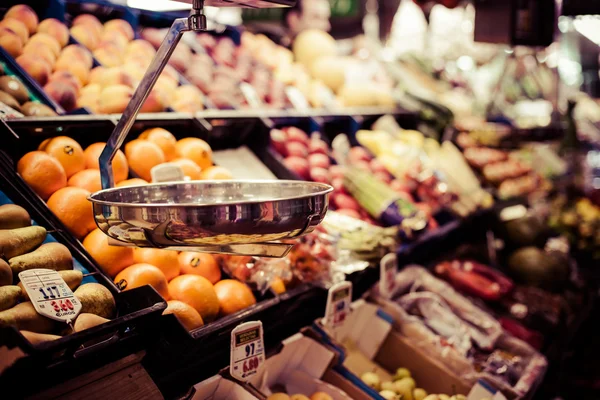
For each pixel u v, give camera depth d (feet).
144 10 10.22
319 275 7.46
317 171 10.46
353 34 17.88
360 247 8.57
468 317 9.91
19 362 3.90
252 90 10.98
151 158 7.02
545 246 14.98
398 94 15.29
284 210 4.29
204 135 8.28
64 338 4.13
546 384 11.03
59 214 5.75
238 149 9.61
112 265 5.70
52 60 7.97
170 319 5.11
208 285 6.09
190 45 10.72
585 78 28.71
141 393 4.66
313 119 11.55
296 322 7.38
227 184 5.50
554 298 12.51
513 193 15.89
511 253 14.17
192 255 6.41
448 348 8.62
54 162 5.91
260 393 5.82
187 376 5.79
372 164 12.12
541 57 18.74
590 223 16.79
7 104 6.58
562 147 19.17
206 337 5.54
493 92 17.93
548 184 18.37
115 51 9.01
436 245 11.99
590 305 13.74
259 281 6.68
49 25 8.26
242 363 5.81
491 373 8.89
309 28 15.57
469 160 15.42
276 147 10.46
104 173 5.29
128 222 4.23
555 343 11.30
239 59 11.71
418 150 13.03
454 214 12.59
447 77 18.78
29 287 4.49
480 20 13.00
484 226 14.23
